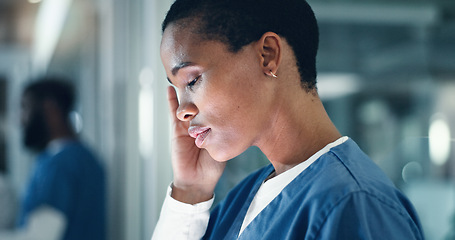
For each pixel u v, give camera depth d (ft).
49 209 5.10
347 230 1.58
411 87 5.52
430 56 5.53
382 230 1.59
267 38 1.88
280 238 1.80
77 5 8.95
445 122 5.40
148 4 5.77
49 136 5.65
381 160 5.28
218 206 2.57
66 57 13.07
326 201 1.65
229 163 4.99
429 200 4.92
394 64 5.56
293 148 1.97
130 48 6.64
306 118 1.95
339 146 1.89
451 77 5.49
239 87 1.86
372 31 5.64
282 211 1.85
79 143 5.68
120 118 7.30
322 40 5.58
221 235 2.26
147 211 6.01
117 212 7.45
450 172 5.01
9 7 12.05
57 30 10.68
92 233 5.40
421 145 5.10
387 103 5.51
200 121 1.91
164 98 5.44
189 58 1.86
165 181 5.54
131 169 6.74
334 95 5.50
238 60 1.85
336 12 5.64
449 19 5.53
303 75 1.96
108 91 8.49
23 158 14.74
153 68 5.46
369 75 5.56
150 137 5.77
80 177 5.34
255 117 1.89
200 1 1.88
